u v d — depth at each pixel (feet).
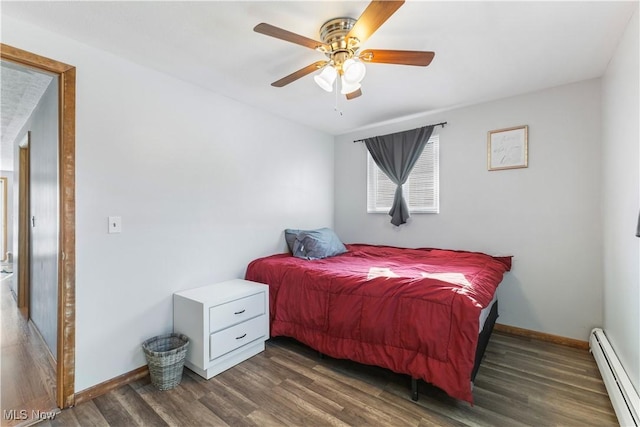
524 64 7.44
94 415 5.81
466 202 10.44
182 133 8.20
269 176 10.81
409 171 11.41
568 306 8.75
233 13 5.52
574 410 5.79
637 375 5.31
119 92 6.97
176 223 8.04
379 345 6.70
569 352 8.23
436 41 6.37
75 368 6.22
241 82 8.39
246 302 7.97
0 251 23.80
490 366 7.47
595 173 8.34
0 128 12.23
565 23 5.77
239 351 7.73
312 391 6.50
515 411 5.79
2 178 23.08
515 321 9.53
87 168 6.44
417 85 8.63
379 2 4.30
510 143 9.57
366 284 7.18
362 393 6.42
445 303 6.00
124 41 6.38
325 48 5.67
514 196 9.57
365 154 13.06
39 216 9.04
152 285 7.52
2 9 5.32
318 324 7.77
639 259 5.28
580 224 8.57
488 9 5.36
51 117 7.40
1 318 10.89
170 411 5.90
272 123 10.93
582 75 8.10
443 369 5.76
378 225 12.66
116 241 6.89
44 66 5.91
